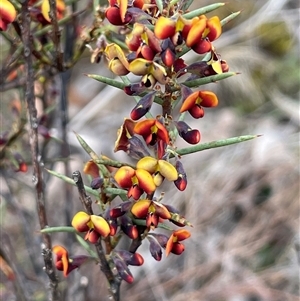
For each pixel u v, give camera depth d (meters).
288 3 0.68
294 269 0.47
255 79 0.64
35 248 0.35
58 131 0.34
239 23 0.66
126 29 0.23
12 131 0.29
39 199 0.23
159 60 0.17
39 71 0.28
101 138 0.58
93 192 0.19
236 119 0.61
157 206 0.17
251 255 0.49
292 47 0.65
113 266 0.20
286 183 0.53
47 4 0.23
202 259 0.49
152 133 0.17
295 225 0.49
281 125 0.60
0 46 0.39
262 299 0.45
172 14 0.17
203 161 0.57
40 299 0.37
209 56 0.18
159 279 0.47
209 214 0.52
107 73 0.64
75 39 0.31
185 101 0.17
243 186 0.54
